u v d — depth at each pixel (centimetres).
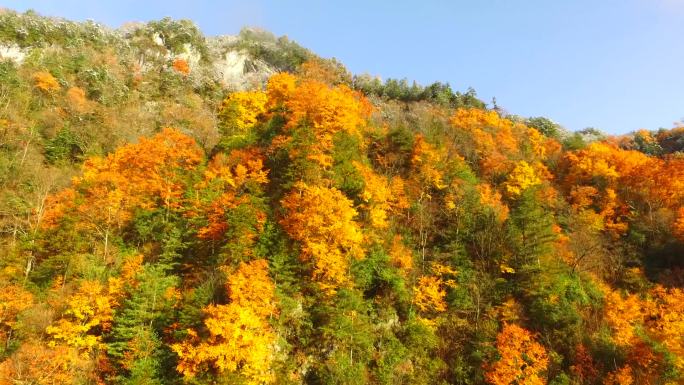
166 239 3888
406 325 3478
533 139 8069
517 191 5425
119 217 4200
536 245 4153
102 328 3123
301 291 3344
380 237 4034
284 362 2986
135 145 5316
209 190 4269
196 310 2906
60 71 7106
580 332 3647
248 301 2881
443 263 4116
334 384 2905
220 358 2600
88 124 6066
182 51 9662
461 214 4556
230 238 3488
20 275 3641
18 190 4666
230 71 10238
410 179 5009
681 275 4603
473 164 6200
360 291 3444
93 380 2761
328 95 5272
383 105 9119
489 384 3216
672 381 3203
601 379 3319
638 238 5219
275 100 6569
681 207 5356
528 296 3931
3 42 7619
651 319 4012
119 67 8300
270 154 4753
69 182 4928
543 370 3325
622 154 7012
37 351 2694
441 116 8275
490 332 3569
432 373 3294
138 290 3100
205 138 6284
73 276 3597
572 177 6712
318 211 3534
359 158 4869
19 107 6041
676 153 8769
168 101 7819
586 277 4450
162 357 2830
